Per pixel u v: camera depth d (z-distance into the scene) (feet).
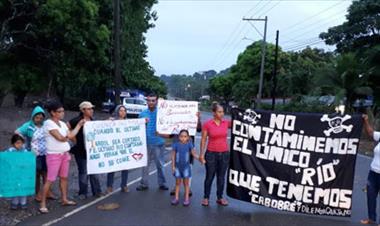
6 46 90.89
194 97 542.57
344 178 26.89
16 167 26.27
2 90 100.48
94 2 96.68
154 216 26.30
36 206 28.19
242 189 28.48
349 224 25.96
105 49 110.22
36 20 89.10
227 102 311.88
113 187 34.68
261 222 25.71
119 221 25.11
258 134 28.19
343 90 97.14
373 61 96.37
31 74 100.01
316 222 26.20
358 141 26.68
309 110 122.93
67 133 27.76
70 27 88.12
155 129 33.53
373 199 26.08
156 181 37.63
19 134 27.12
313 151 27.25
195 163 49.83
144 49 158.30
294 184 27.50
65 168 28.09
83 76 114.21
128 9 127.24
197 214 26.99
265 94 219.61
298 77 148.46
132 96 127.75
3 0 84.17
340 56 102.01
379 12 104.42
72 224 24.38
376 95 99.76
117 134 31.60
